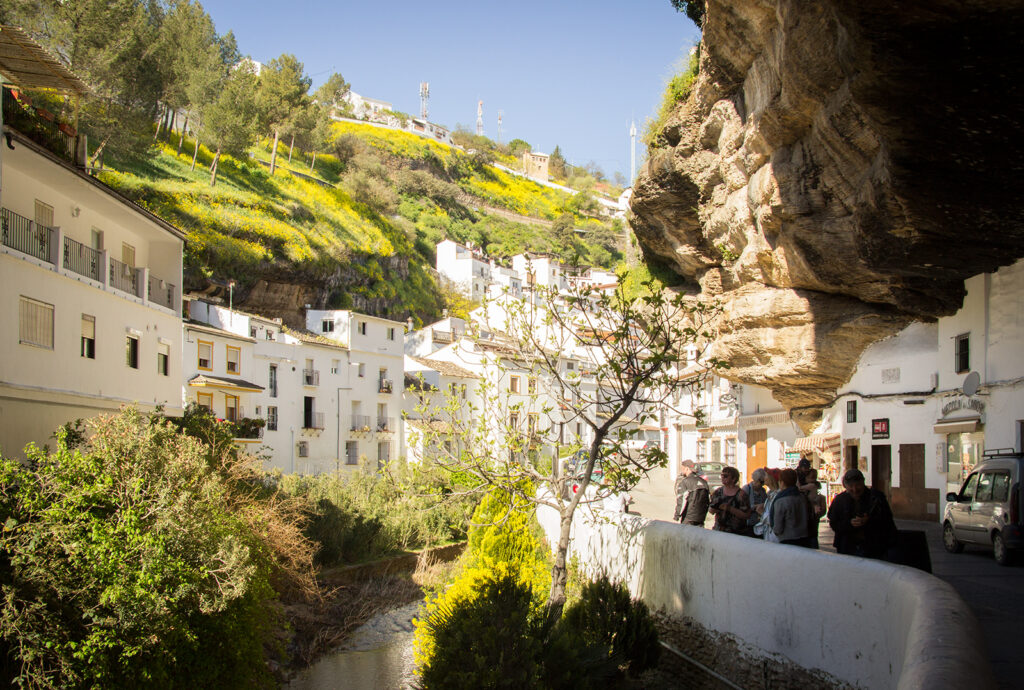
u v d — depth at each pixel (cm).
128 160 6588
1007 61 835
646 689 927
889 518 951
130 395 2133
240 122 7975
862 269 1750
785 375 2277
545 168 19450
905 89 912
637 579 1150
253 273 6322
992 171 1052
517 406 1123
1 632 886
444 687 773
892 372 2136
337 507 2378
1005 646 740
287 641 1612
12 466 990
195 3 9338
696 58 2420
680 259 2688
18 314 1623
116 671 961
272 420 4691
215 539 1157
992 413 1664
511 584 907
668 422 4738
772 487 1138
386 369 5638
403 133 15475
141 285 2247
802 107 1486
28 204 1825
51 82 1812
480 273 10750
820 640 691
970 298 1762
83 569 963
